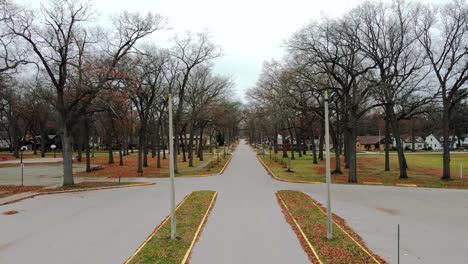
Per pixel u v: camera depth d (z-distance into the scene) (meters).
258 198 22.03
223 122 60.94
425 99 33.06
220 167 45.94
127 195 23.16
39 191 24.52
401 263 10.88
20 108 62.12
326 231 13.93
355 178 30.36
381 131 111.56
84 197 22.39
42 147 70.31
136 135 79.44
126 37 28.97
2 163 53.28
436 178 33.72
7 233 13.97
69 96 28.75
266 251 11.70
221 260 10.87
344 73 36.28
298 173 38.38
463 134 115.44
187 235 13.30
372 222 16.00
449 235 13.95
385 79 31.05
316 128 81.56
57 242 12.77
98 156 73.19
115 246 12.28
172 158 12.96
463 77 33.91
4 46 25.61
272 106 51.97
